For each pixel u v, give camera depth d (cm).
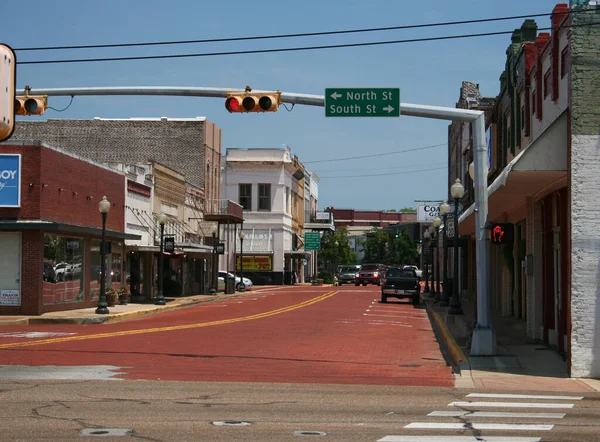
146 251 4394
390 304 4416
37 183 3044
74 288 3400
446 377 1593
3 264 3066
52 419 1032
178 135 6034
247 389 1366
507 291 3266
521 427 1007
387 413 1115
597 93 1553
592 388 1437
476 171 1839
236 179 7719
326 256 10294
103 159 6075
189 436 928
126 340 2247
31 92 1845
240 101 1770
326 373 1628
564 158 1636
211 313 3562
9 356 1834
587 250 1554
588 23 1562
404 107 1758
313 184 10694
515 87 2870
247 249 7688
